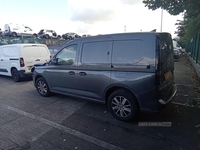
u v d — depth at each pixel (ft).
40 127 10.32
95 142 8.60
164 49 9.95
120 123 10.61
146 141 8.55
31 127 10.35
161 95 9.52
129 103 10.29
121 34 10.44
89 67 11.86
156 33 9.39
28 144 8.57
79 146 8.30
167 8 18.83
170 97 10.82
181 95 16.07
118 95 10.67
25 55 23.15
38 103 14.69
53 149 8.12
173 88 12.35
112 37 10.76
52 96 16.56
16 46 23.26
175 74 27.66
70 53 13.24
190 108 12.42
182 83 21.20
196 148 7.86
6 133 9.70
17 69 23.31
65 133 9.55
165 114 11.64
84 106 13.65
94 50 11.60
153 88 9.18
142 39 9.49
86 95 12.63
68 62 13.42
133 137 8.96
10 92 18.60
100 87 11.48
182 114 11.55
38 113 12.49
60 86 14.52
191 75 26.45
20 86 21.45
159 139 8.70
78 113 12.30
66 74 13.58
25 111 12.94
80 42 12.50
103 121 10.94
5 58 25.16
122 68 10.16
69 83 13.57
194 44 41.55
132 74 9.78
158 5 18.86
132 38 9.89
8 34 67.82
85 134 9.39
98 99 11.97
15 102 15.10
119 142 8.55
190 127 9.84
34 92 18.35
